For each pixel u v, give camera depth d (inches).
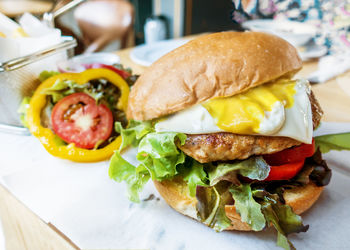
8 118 9.8
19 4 15.2
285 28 12.9
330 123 8.8
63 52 10.9
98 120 9.0
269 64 5.5
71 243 5.8
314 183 6.0
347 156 7.8
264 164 5.4
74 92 9.2
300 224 5.2
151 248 5.5
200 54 5.6
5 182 7.3
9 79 9.1
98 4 22.9
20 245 6.1
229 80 5.3
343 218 5.9
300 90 5.7
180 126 5.7
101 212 6.4
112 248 5.6
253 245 5.5
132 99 6.4
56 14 11.3
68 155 8.3
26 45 9.7
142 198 6.9
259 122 5.1
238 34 6.0
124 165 6.6
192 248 5.5
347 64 12.3
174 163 6.0
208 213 5.5
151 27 25.1
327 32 12.6
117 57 13.2
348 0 11.7
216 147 5.4
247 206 5.3
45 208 6.6
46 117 9.4
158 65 6.1
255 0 13.4
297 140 5.4
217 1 23.3
